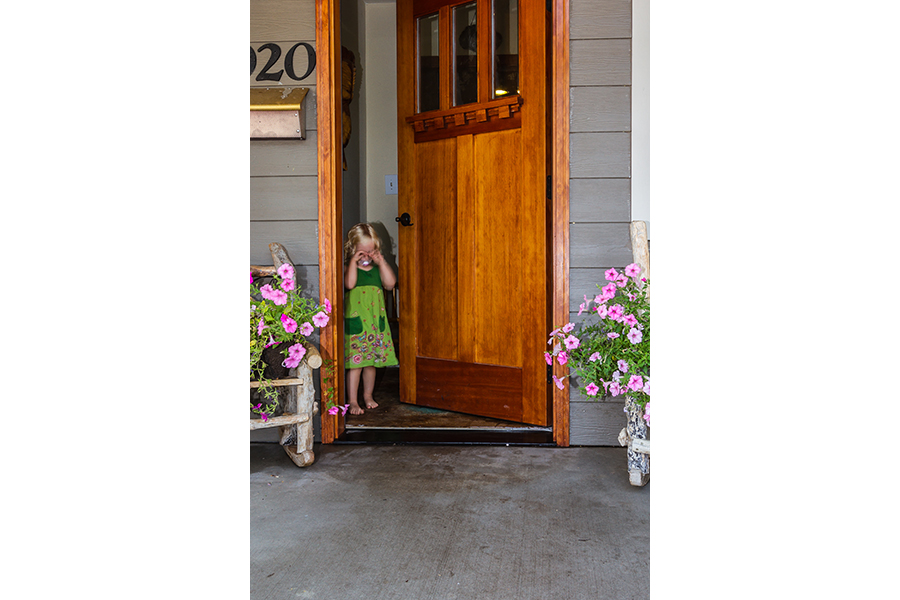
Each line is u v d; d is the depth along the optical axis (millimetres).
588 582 1539
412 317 3422
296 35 2703
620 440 2277
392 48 4723
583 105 2588
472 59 3092
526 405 2957
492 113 2965
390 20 4707
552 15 2609
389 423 3055
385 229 4816
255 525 1878
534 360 2908
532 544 1748
